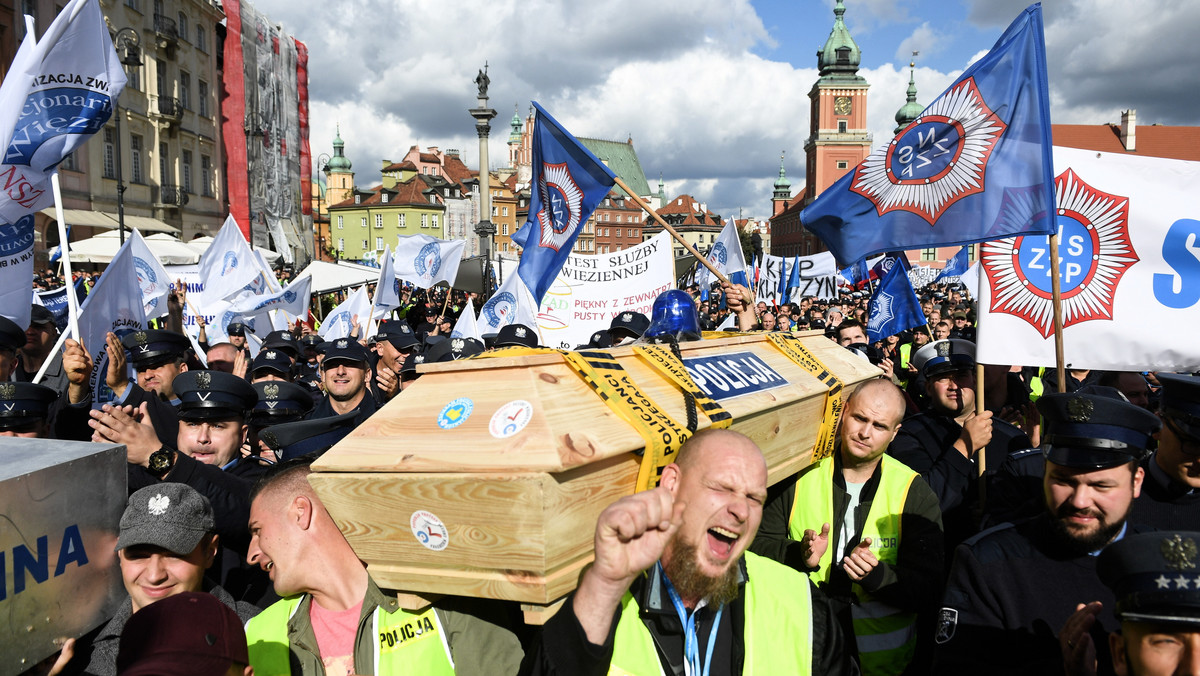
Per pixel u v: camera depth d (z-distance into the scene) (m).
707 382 2.24
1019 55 3.51
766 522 3.05
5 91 3.79
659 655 1.83
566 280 8.30
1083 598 2.06
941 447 3.91
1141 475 2.24
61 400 3.86
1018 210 3.47
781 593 1.97
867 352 6.66
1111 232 3.52
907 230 3.78
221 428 3.20
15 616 1.59
